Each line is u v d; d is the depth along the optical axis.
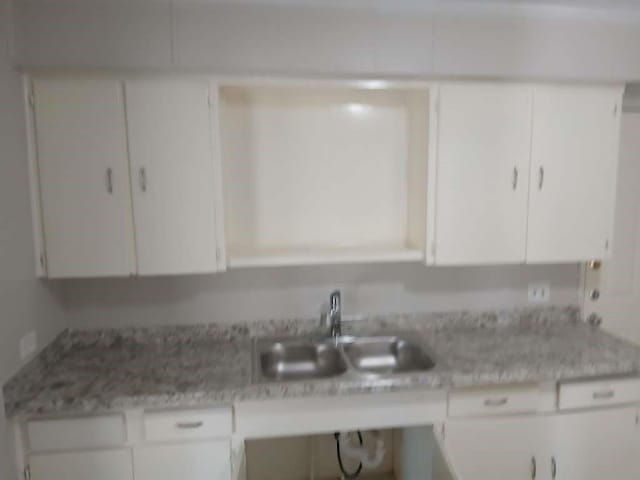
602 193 2.06
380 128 2.25
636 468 1.97
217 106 1.84
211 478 1.72
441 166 1.97
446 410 1.82
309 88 2.04
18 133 1.69
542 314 2.43
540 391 1.87
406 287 2.33
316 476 2.40
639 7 1.91
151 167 1.82
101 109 1.77
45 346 1.89
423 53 1.87
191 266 1.89
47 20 1.68
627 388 1.92
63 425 1.63
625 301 2.50
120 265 1.85
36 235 1.79
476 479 1.86
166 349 2.10
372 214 2.29
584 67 1.96
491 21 1.89
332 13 1.82
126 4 1.72
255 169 2.19
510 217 2.02
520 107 1.97
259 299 2.24
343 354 2.08
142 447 1.68
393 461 2.43
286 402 1.73
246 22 1.78
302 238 2.26
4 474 1.54
